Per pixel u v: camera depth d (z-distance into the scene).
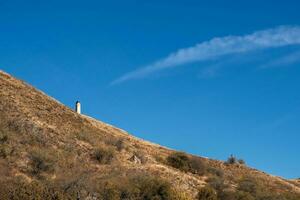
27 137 64.00
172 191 60.25
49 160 59.06
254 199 70.38
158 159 76.88
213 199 64.69
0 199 48.47
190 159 77.44
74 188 54.28
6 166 55.84
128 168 65.38
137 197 57.53
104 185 56.75
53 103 83.00
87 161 64.88
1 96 74.00
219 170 79.38
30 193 50.44
